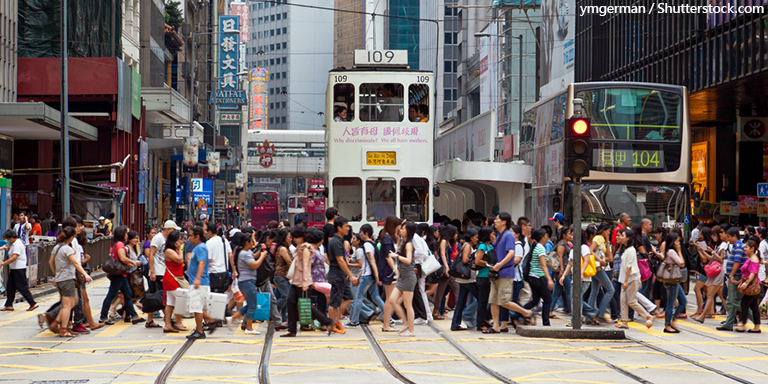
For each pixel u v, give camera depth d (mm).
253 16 186250
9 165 27781
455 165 21797
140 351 9977
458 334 11797
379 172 19469
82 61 31625
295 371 8648
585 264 12711
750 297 12398
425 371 8734
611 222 17453
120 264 12633
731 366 9203
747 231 16000
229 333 11828
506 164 21547
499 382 8094
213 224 11945
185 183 56344
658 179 17547
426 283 13656
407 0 103562
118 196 31688
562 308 15570
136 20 44250
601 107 17703
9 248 14961
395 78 19641
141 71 45562
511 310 12391
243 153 91000
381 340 11062
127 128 33906
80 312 11758
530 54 56406
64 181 21703
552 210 18641
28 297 14852
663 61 35125
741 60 28484
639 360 9562
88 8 34156
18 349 10164
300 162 93562
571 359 9555
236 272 12891
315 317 11594
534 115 21641
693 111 36719
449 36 90000
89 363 9086
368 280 12562
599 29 43344
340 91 19594
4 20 28719
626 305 12578
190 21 69062
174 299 11750
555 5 48906
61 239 11305
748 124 37625
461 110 81625
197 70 72062
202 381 8055
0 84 28266
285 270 12258
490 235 11906
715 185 39594
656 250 13805
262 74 127625
